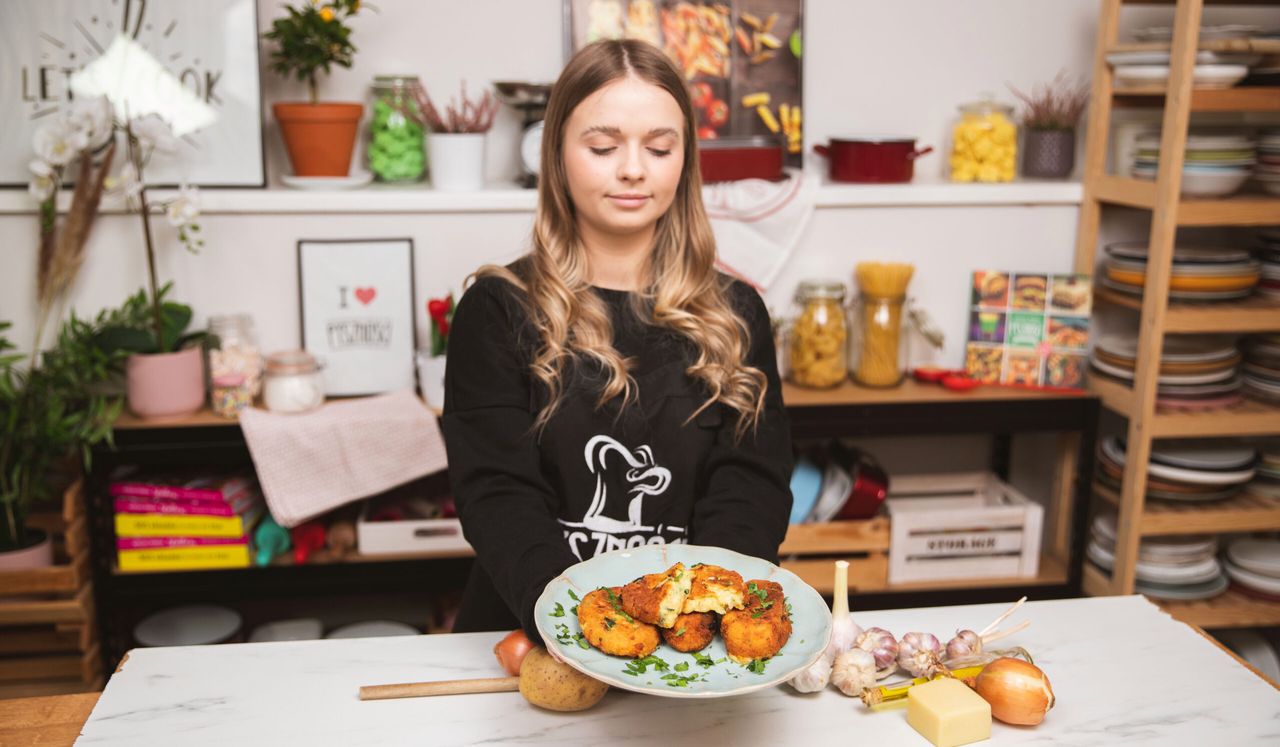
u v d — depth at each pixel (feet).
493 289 4.68
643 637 3.34
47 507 8.39
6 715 3.92
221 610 8.60
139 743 3.51
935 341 8.64
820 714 3.76
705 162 8.48
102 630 7.73
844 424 8.19
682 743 3.55
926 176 9.37
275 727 3.62
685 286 4.81
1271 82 7.82
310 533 7.92
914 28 9.07
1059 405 8.39
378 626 8.79
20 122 7.82
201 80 8.00
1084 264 9.00
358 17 8.48
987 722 3.58
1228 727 3.68
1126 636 4.34
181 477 7.95
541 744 3.54
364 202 8.13
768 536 4.39
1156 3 8.68
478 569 5.23
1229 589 8.75
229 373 7.72
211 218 8.13
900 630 4.32
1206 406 8.26
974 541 8.55
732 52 8.82
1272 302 8.28
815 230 8.80
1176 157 7.56
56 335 8.11
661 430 4.72
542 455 4.70
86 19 7.82
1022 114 9.35
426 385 8.07
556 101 4.47
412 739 3.56
